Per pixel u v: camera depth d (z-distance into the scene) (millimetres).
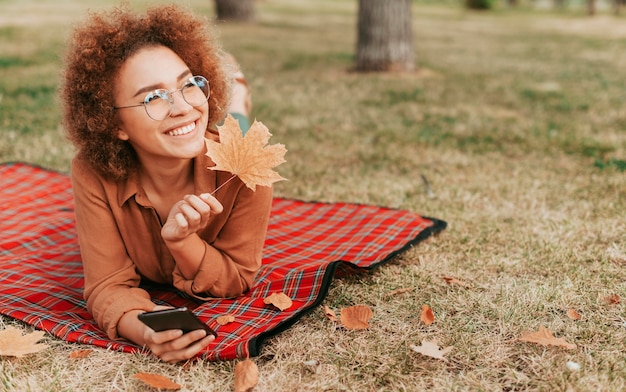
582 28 18797
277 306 2537
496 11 27656
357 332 2439
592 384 2090
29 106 6258
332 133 5699
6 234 3344
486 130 5820
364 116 6414
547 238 3332
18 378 2143
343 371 2199
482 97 7504
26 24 13352
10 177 4141
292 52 11422
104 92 2207
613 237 3342
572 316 2512
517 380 2129
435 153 5070
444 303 2654
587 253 3143
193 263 2459
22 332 2432
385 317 2559
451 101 7258
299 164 4766
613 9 27250
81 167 2408
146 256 2570
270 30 15258
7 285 2779
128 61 2201
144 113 2191
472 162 4812
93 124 2230
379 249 3139
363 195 4105
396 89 7930
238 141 2166
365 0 9141
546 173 4500
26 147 4938
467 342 2365
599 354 2266
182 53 2354
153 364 2215
